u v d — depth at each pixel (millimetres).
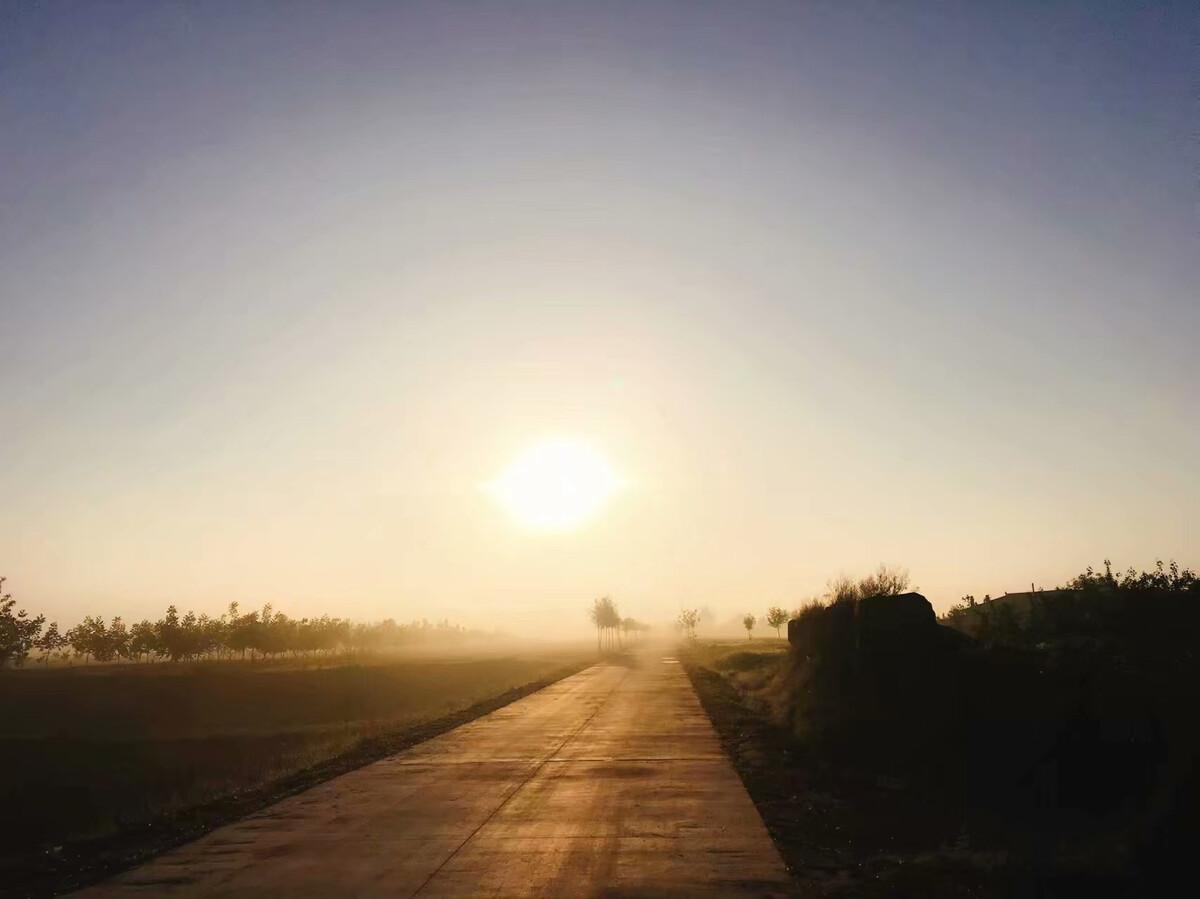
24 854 11914
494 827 11648
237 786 16312
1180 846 8258
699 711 27062
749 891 8602
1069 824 10062
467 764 17359
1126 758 10867
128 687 64062
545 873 9383
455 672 70812
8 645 81062
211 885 9344
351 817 12633
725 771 15805
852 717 17781
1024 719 12711
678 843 10594
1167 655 13219
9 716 53656
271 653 100125
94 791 27781
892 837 10758
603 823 11742
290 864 10070
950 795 12383
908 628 18203
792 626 31453
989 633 17969
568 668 57031
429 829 11641
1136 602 15203
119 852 11391
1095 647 14438
